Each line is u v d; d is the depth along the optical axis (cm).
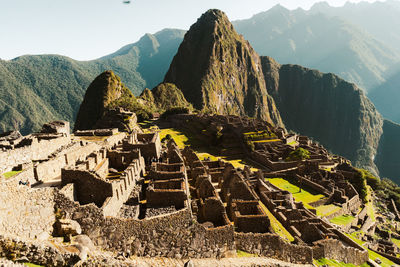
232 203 3469
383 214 9100
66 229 2197
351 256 4262
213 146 12519
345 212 6838
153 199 2845
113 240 2370
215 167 5300
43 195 2194
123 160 3681
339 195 7050
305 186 7738
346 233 5425
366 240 5934
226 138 12531
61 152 3231
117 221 2392
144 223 2464
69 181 2605
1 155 2489
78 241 2161
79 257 1994
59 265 1916
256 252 2969
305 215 4862
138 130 13375
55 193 2278
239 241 2903
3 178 1936
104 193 2609
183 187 2950
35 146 3039
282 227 4022
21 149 2786
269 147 11250
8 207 1911
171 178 3288
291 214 4266
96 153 3331
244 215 3234
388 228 7888
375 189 12681
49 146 3356
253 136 11912
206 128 14638
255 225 3184
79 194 2611
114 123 13588
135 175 3406
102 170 3216
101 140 4772
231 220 3369
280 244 3091
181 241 2561
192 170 4062
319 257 3759
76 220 2308
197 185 3653
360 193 9194
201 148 12500
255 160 10650
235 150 11725
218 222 2967
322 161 10594
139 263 2309
